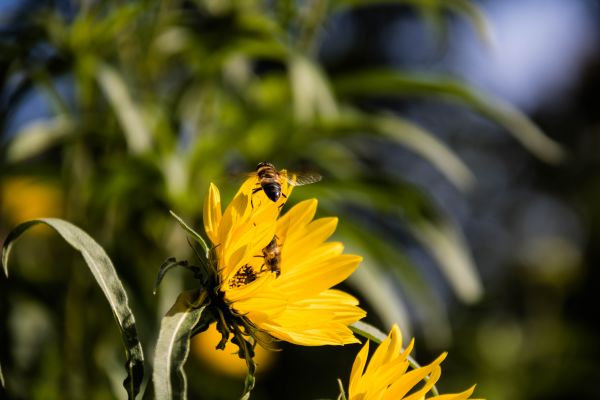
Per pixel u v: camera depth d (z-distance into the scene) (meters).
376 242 0.80
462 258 0.80
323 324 0.59
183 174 0.77
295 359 1.28
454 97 0.82
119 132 0.79
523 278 1.52
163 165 0.77
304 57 0.78
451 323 1.54
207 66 0.80
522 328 1.47
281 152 0.82
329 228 0.60
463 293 0.80
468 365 1.41
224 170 0.81
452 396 0.59
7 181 0.83
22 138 0.77
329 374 1.29
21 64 0.77
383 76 0.82
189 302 0.58
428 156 0.82
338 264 0.60
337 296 0.60
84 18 0.78
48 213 0.87
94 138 0.79
